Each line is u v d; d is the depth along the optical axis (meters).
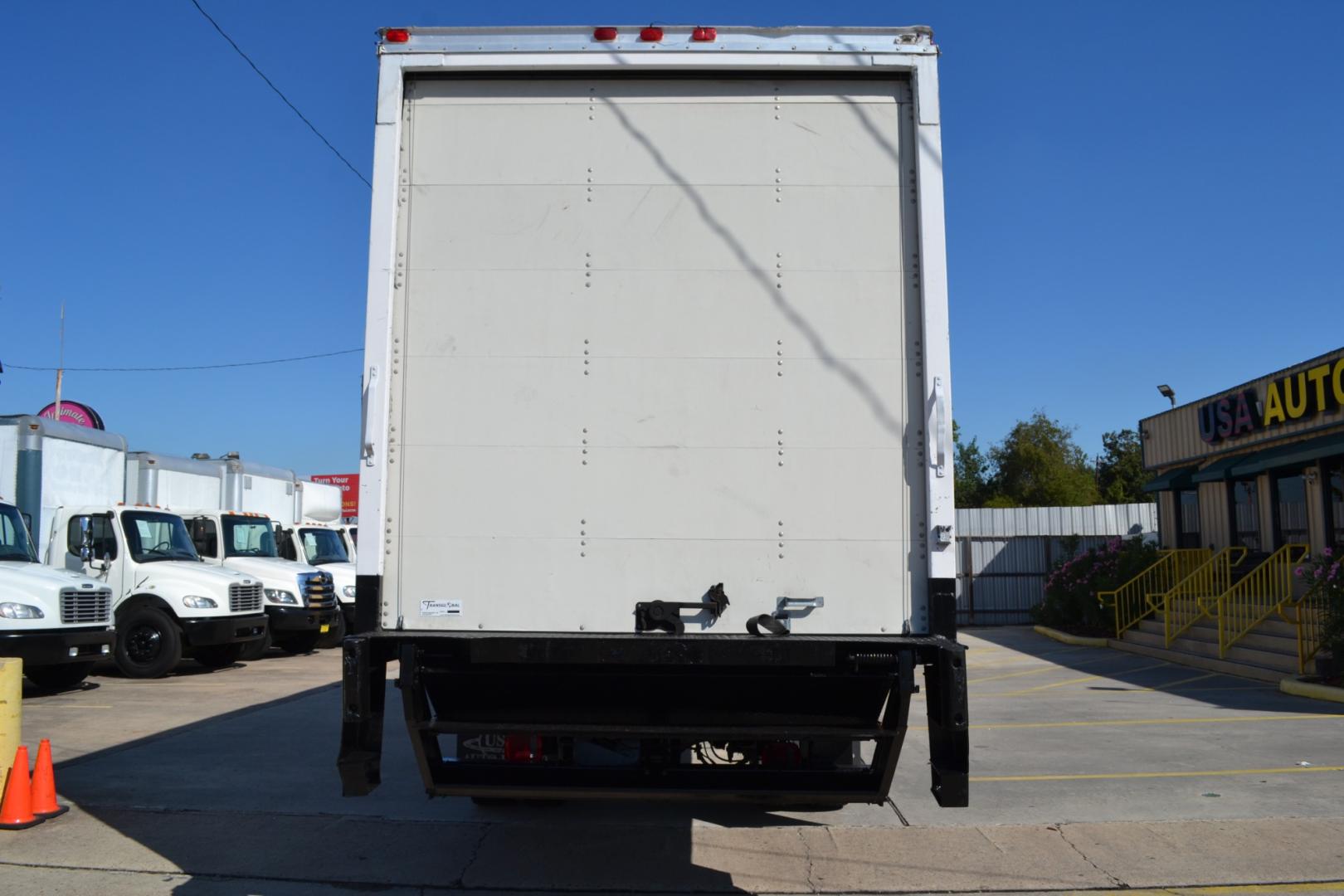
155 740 9.41
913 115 4.96
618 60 4.89
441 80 5.01
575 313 4.86
